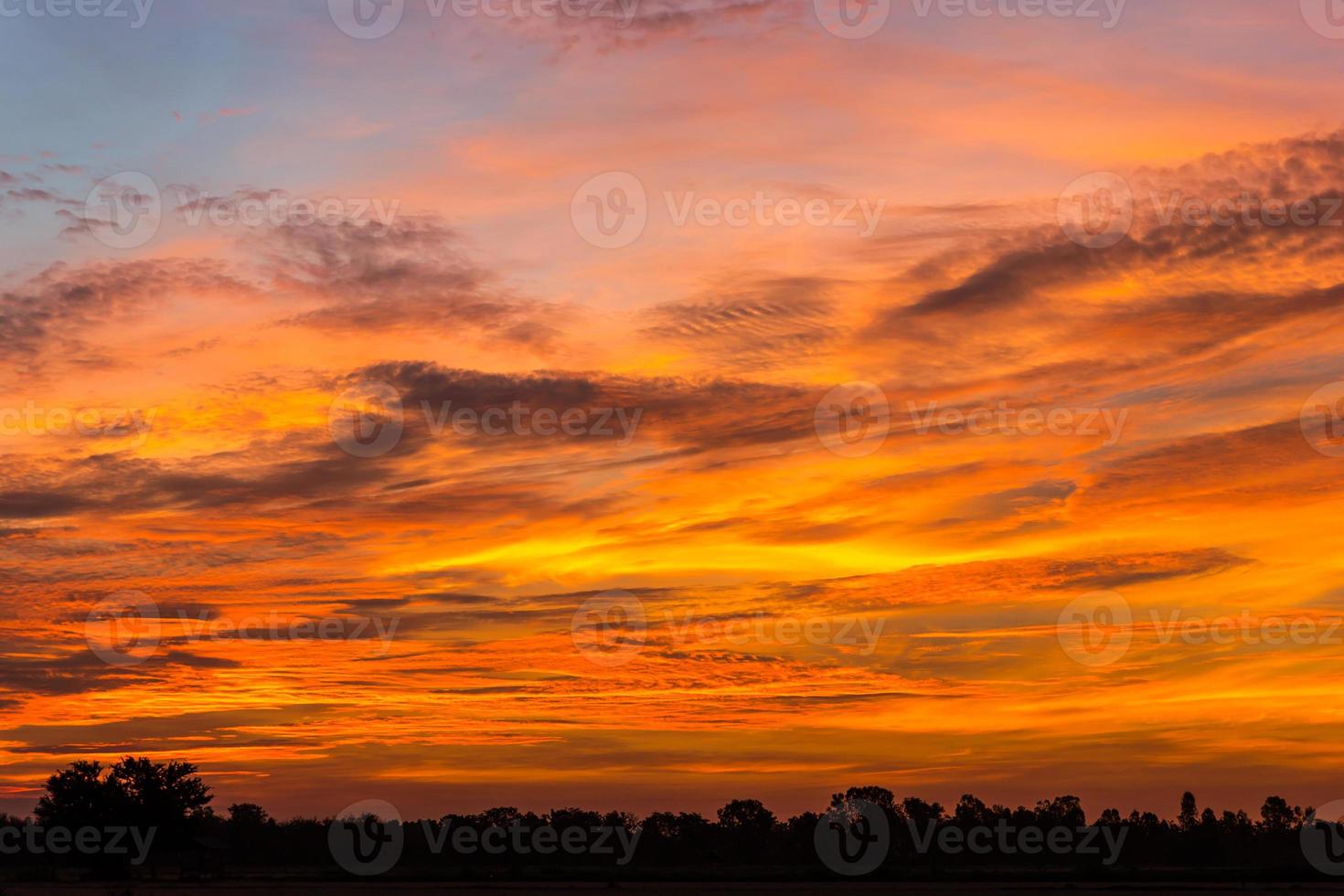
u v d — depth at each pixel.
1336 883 100.50
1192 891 86.25
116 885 93.19
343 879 108.81
